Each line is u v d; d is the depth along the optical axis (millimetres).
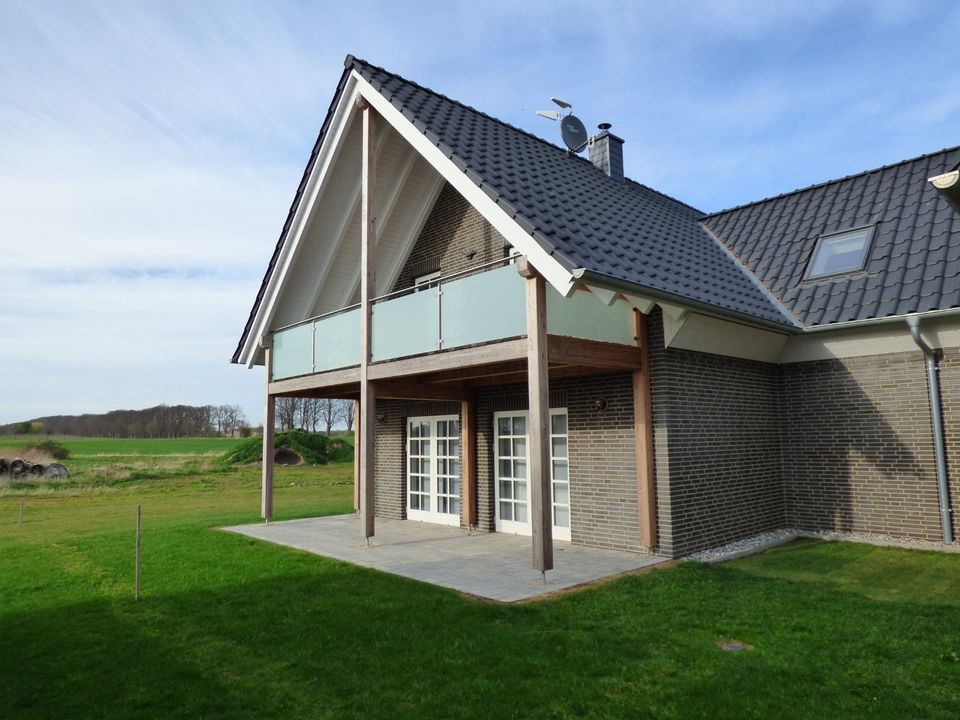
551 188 8594
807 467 9945
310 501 18656
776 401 10211
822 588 6418
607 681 4223
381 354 9156
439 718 3816
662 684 4160
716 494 8742
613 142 12805
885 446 9219
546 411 6730
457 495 11562
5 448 34844
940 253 9117
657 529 8148
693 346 8531
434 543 9453
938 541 8680
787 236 11312
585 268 6117
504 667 4500
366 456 9352
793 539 9367
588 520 9008
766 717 3717
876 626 5164
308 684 4359
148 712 4027
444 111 9898
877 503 9258
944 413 8656
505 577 7094
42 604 6598
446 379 10266
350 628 5457
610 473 8742
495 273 7477
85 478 25672
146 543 9906
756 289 10188
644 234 9203
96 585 7305
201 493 21703
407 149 11281
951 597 6172
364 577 7195
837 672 4273
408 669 4547
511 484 10523
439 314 8203
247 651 5023
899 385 9125
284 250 11539
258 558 8430
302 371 11227
